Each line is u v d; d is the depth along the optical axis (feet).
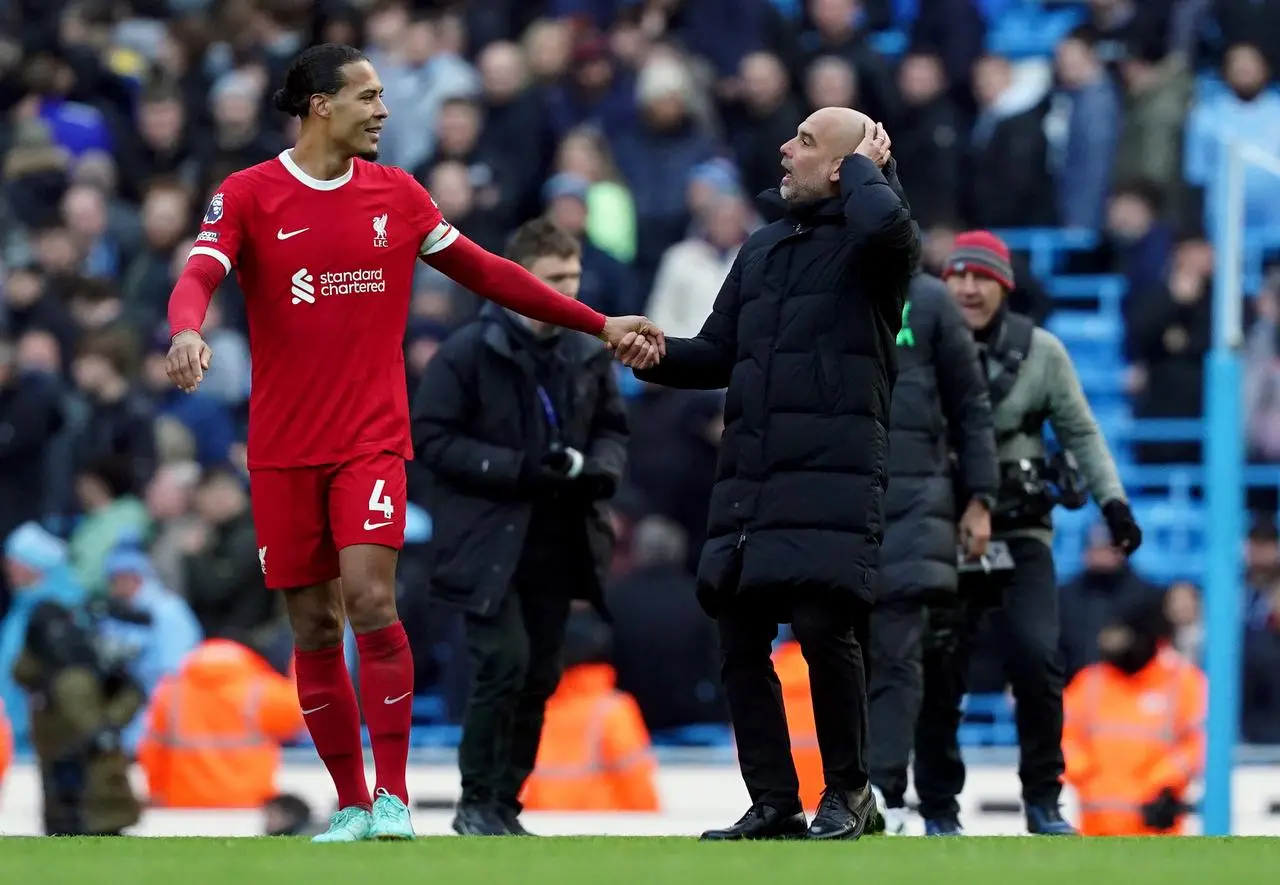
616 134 209.46
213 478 168.14
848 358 79.41
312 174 78.69
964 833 107.65
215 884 62.49
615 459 108.58
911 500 102.12
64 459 190.19
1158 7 216.13
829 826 80.48
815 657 79.61
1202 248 197.98
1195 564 196.13
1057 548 201.67
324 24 226.79
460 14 231.30
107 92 236.02
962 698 107.96
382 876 64.64
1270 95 220.64
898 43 239.30
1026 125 208.13
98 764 128.77
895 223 77.71
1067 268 213.46
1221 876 65.87
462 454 106.73
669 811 141.90
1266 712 168.04
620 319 83.46
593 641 137.90
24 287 204.33
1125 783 132.05
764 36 216.95
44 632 129.08
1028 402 107.14
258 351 78.89
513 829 108.27
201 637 166.50
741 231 191.21
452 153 203.51
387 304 79.00
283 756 165.37
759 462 79.66
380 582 78.07
